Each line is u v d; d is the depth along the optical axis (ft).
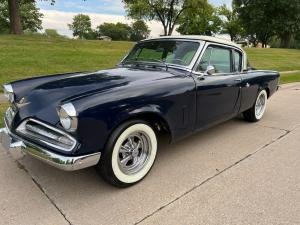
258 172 12.83
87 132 9.75
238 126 19.01
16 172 12.21
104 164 10.54
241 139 16.66
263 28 157.58
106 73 13.39
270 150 15.24
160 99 11.55
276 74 21.31
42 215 9.70
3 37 54.39
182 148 15.12
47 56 40.27
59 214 9.77
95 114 9.77
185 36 14.96
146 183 11.72
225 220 9.66
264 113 22.56
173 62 14.14
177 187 11.50
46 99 10.80
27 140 10.65
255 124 19.58
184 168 13.01
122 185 11.20
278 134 17.71
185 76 13.29
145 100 11.04
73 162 9.68
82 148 9.77
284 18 149.59
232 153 14.71
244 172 12.81
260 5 152.35
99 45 61.36
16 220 9.43
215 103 14.71
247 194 11.12
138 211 10.02
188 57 13.97
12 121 11.39
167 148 15.08
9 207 10.03
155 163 13.41
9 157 13.43
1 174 12.03
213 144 15.78
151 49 15.42
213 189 11.42
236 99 16.55
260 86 19.03
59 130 9.89
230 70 16.35
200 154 14.48
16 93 11.97
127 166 11.36
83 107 9.61
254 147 15.58
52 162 9.88
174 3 137.39
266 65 59.16
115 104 10.22
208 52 14.44
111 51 53.31
